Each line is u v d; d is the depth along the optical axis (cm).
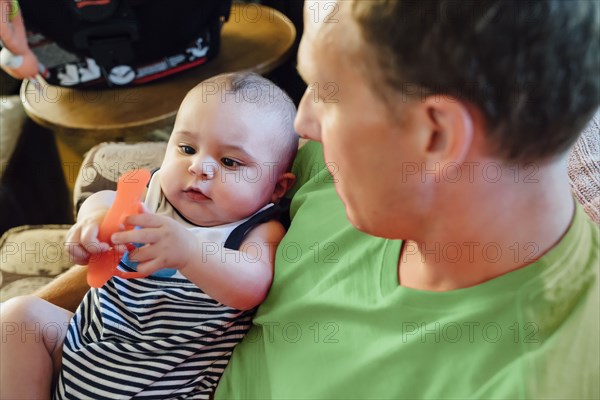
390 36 37
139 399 67
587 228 48
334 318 60
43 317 72
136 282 73
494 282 47
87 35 124
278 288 69
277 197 86
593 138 67
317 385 56
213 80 83
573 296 45
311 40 44
